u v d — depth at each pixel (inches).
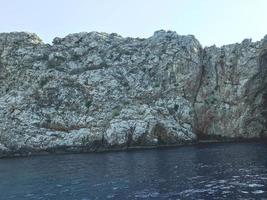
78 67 3683.6
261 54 3570.4
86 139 3193.9
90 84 3523.6
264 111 3654.0
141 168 2159.2
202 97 3631.9
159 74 3634.4
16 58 3705.7
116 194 1598.2
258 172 1838.1
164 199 1477.6
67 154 3058.6
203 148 2938.0
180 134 3314.5
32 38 3912.4
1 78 3666.3
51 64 3686.0
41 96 3462.1
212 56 3727.9
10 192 1740.9
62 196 1615.4
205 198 1454.2
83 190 1702.8
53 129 3309.5
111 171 2124.8
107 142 3176.7
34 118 3316.9
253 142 3235.7
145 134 3213.6
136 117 3321.9
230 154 2506.2
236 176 1784.0
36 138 3216.0
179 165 2180.1
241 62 3582.7
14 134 3228.3
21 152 3174.2
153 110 3358.8
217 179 1749.5
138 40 4052.7
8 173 2247.8
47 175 2113.7
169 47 3740.2
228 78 3614.7
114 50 3831.2
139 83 3565.5
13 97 3432.6
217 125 3575.3
